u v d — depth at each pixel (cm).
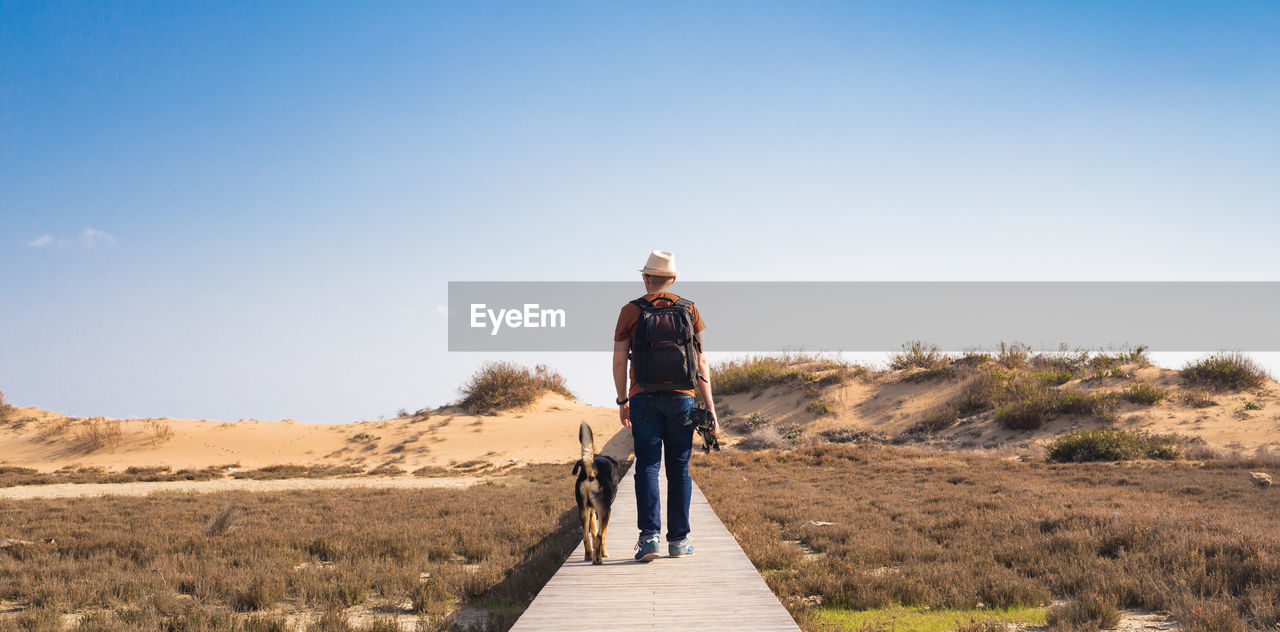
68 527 1512
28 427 4569
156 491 2484
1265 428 2553
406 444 4034
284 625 710
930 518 1284
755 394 4294
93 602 837
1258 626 618
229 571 959
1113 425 2816
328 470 3503
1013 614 721
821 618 691
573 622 477
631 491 1330
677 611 500
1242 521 1124
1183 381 3109
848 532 1146
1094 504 1354
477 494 2217
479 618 752
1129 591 743
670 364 554
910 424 3422
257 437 4266
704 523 938
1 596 874
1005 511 1297
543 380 5150
